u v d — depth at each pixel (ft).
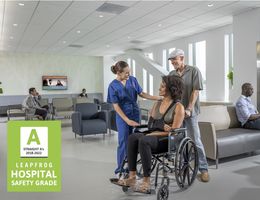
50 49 35.83
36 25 22.38
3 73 38.22
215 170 11.50
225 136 12.29
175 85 9.05
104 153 14.98
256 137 13.24
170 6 17.76
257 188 9.44
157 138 8.45
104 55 42.65
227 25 23.39
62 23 21.83
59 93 41.70
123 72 9.92
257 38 18.44
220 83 24.72
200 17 20.56
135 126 9.40
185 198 8.61
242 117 14.32
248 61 19.12
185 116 9.77
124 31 25.04
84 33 25.72
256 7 18.21
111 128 19.84
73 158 13.92
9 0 16.25
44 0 16.35
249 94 14.58
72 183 10.17
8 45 32.40
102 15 19.67
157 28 24.02
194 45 27.99
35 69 40.09
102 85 44.45
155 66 31.19
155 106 9.62
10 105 36.42
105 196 8.88
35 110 27.32
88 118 19.97
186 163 9.24
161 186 8.18
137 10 18.58
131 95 10.06
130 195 8.95
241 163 12.52
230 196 8.75
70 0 16.44
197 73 10.08
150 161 8.23
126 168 9.66
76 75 42.88
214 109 14.10
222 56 24.27
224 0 16.66
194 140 10.14
